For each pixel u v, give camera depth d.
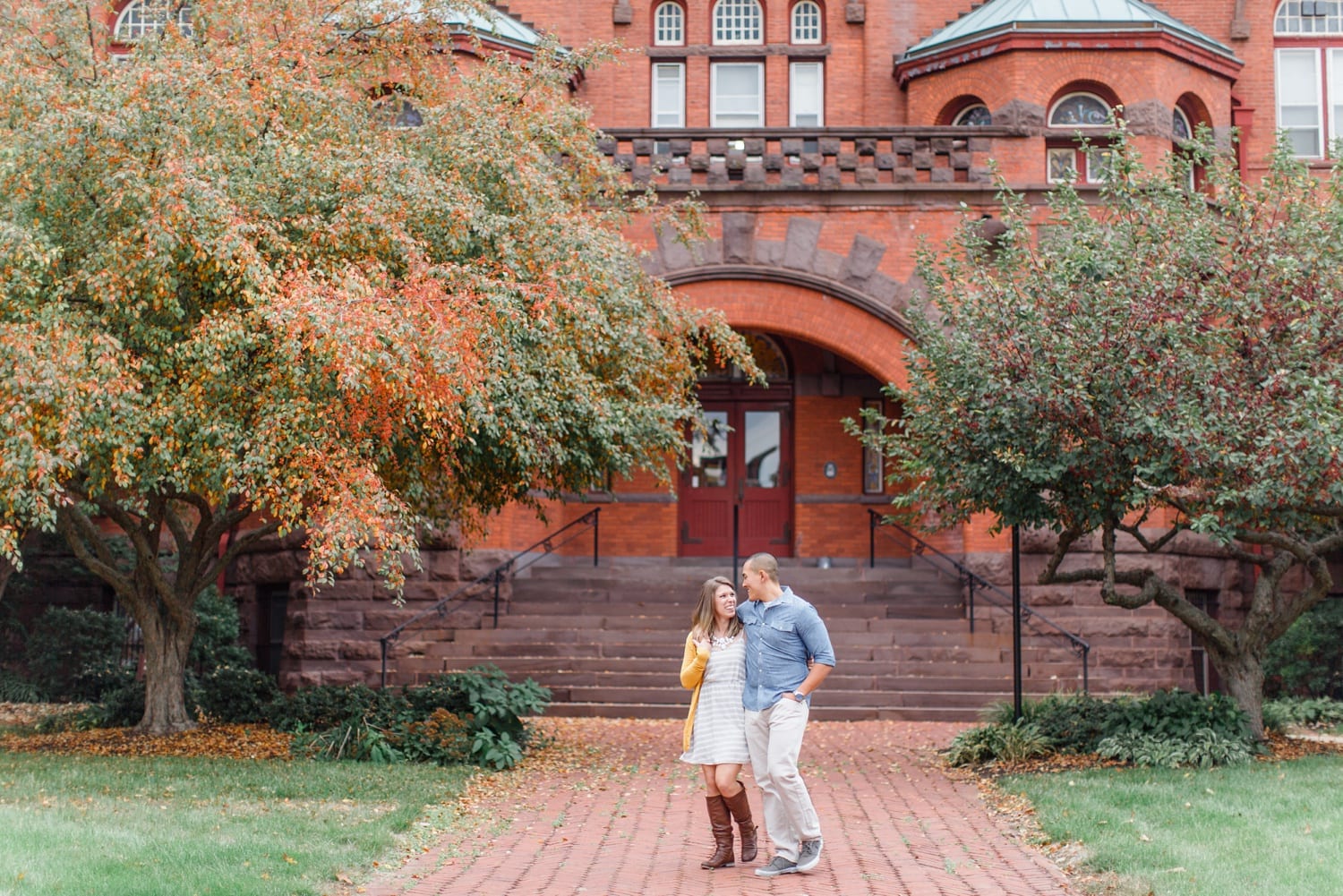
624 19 23.12
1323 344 11.02
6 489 8.97
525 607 18.97
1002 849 8.40
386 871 7.67
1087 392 10.98
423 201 10.69
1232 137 13.02
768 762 7.48
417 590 18.72
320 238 10.43
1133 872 7.29
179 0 12.89
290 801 9.54
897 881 7.46
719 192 19.30
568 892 7.22
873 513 21.38
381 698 13.51
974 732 12.59
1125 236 11.77
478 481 12.95
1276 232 11.47
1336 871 7.14
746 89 23.48
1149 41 20.17
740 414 23.00
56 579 20.61
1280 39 22.81
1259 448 10.34
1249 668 12.82
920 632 18.19
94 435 9.16
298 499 9.48
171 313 10.09
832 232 19.31
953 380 12.05
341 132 11.51
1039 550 18.59
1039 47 20.23
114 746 12.96
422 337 9.52
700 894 7.12
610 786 10.96
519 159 11.68
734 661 7.71
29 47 11.36
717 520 22.83
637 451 13.55
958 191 19.19
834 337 19.25
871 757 12.86
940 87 21.59
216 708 15.27
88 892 6.34
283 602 20.09
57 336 9.06
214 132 10.58
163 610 14.56
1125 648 18.16
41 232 9.84
